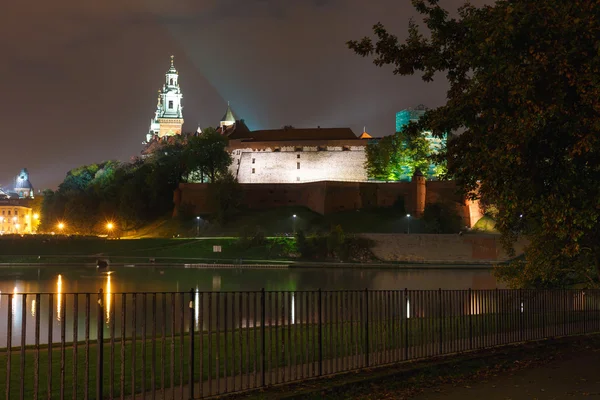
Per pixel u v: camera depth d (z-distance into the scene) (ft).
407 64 67.97
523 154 52.75
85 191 616.80
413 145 552.82
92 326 116.06
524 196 55.42
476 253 382.83
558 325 83.56
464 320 73.46
